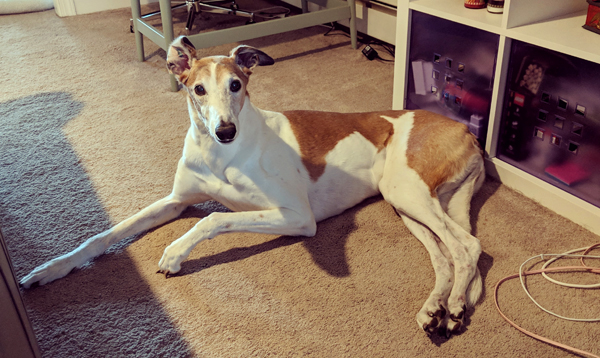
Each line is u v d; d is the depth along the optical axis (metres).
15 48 3.87
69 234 1.93
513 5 1.85
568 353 1.40
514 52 1.95
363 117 1.98
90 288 1.67
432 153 1.77
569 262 1.70
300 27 3.36
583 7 2.03
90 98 3.05
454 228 1.68
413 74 2.48
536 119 1.96
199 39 3.06
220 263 1.76
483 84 2.14
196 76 1.54
